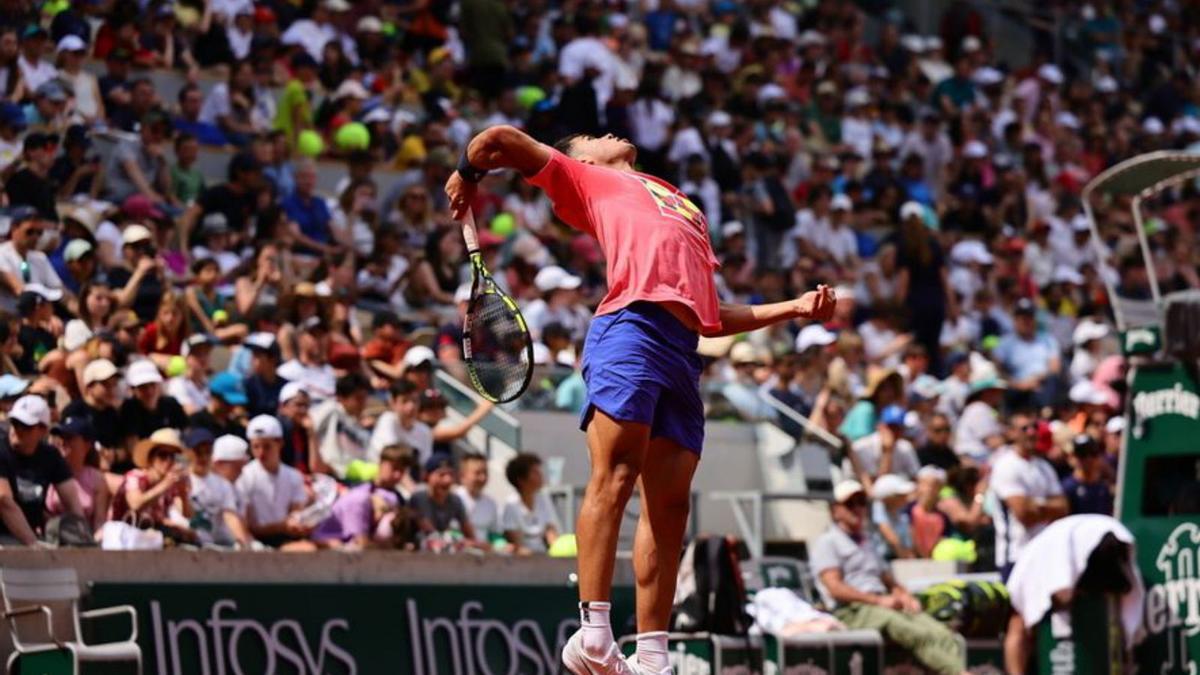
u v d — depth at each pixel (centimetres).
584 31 7269
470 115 6788
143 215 5072
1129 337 3819
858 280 6725
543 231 6038
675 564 2077
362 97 6316
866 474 5125
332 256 5378
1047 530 3881
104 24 5931
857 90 8069
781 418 5234
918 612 4153
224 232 5212
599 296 5988
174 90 6109
